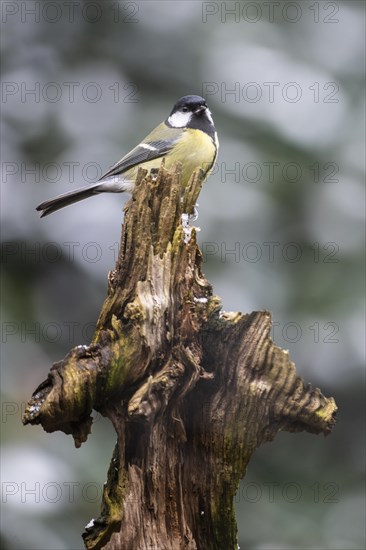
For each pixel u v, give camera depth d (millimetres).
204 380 5336
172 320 5305
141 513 5125
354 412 11906
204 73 12945
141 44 13359
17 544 9086
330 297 11664
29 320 11891
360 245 11969
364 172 12289
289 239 11953
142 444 5168
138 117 12883
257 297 11375
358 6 13461
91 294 12281
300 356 11492
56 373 4996
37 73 13391
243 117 12492
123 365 5094
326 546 10750
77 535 9508
